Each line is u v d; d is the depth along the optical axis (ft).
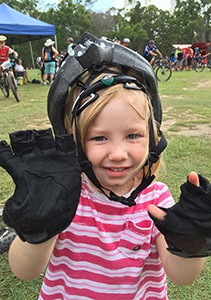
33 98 28.43
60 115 2.84
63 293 3.01
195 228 1.97
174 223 2.02
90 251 2.90
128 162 2.40
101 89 2.40
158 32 197.57
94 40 2.64
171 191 8.50
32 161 1.88
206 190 1.93
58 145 1.96
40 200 1.83
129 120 2.32
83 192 3.02
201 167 10.28
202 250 2.08
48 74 40.98
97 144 2.37
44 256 2.43
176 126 16.28
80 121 2.40
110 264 2.87
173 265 2.66
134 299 2.94
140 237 2.93
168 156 11.22
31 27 34.96
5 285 5.61
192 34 192.75
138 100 2.40
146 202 3.06
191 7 191.62
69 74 2.60
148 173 2.60
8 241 6.41
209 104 23.20
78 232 2.93
